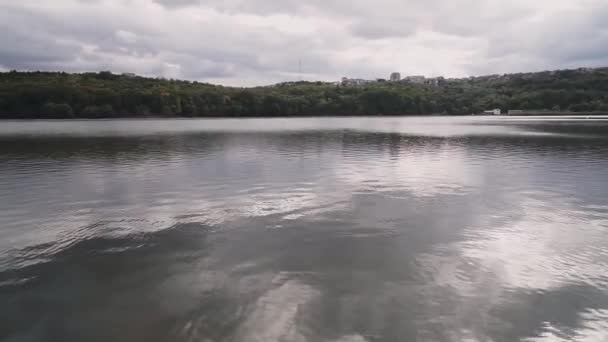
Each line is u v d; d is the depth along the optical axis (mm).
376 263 6469
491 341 4434
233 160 19000
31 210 9789
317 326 4695
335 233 7969
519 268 6277
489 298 5348
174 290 5590
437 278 5918
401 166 17078
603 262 6508
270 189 12188
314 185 12820
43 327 4766
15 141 29844
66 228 8367
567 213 9438
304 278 5926
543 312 5004
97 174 15047
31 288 5703
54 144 27344
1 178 14211
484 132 41250
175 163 17969
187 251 7027
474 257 6711
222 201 10648
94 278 5988
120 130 45781
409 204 10336
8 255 6910
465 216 9195
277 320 4832
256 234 7926
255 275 6039
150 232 8078
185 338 4508
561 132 40125
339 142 29109
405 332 4582
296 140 30797
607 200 10789
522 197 11148
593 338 4504
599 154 21375
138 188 12391
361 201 10648
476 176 14578
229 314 4973
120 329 4699
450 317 4887
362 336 4508
